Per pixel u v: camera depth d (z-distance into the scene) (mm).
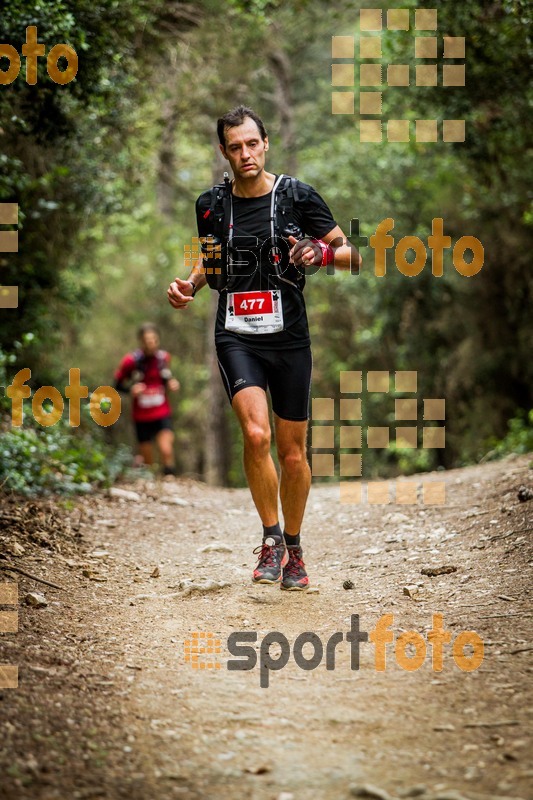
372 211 38625
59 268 26984
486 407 37062
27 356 27469
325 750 6809
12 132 19797
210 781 6340
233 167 10242
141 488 20500
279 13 29797
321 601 10500
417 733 7012
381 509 16000
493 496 15070
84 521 14844
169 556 13281
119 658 8594
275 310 10430
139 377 26188
